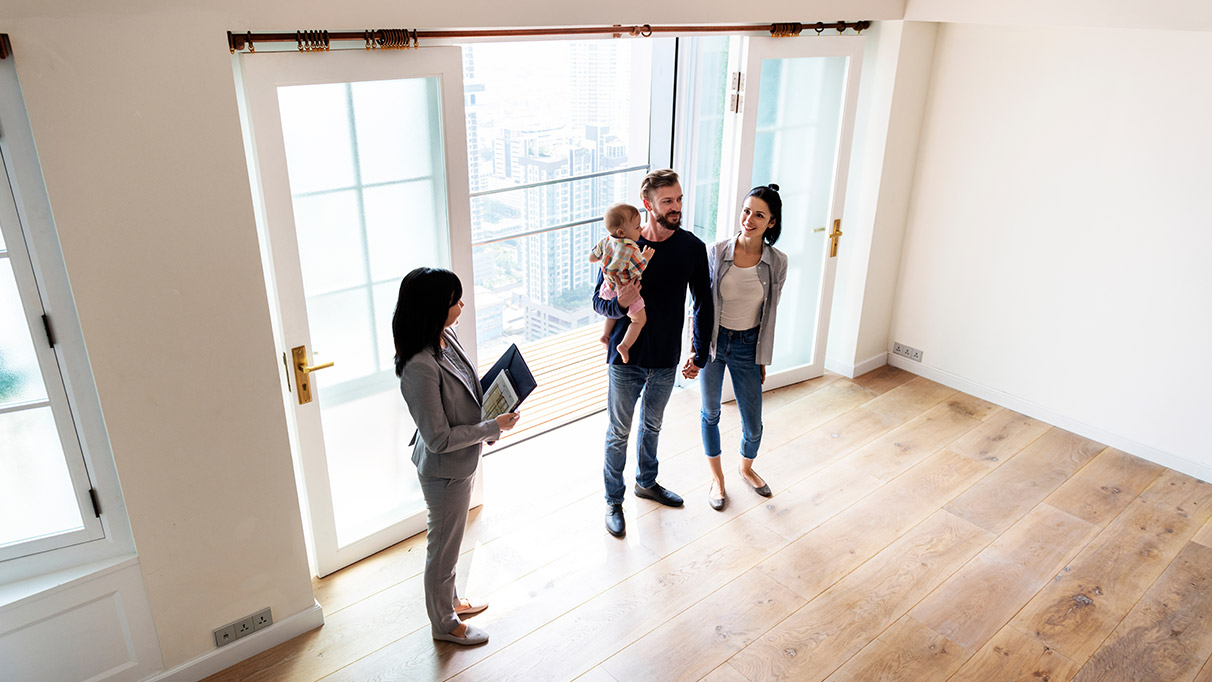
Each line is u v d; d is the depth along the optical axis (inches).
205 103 85.8
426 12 101.2
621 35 129.8
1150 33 141.3
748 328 133.6
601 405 179.6
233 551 103.8
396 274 119.0
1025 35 157.3
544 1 110.1
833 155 174.1
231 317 94.3
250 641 108.7
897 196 181.5
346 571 126.3
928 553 132.5
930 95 175.5
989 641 114.2
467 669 108.2
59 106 77.5
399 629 115.1
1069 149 156.5
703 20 130.8
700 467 156.3
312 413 113.9
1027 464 159.0
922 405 181.8
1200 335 147.9
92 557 95.5
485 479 150.7
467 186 120.2
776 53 152.5
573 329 222.4
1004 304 175.0
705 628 115.8
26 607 90.8
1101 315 160.4
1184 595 123.8
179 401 93.5
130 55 80.0
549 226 202.2
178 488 96.6
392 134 111.7
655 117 206.8
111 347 87.0
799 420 174.4
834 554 131.9
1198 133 139.7
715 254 131.1
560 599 121.0
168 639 102.1
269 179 99.3
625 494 147.2
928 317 190.2
